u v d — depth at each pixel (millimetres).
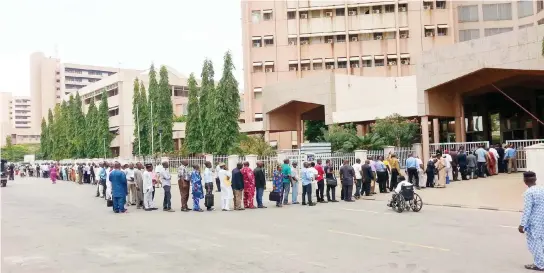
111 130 79000
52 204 22797
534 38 26141
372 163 23188
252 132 55656
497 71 29688
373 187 23000
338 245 10797
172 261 9539
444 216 15500
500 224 13539
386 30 64062
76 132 73062
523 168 27984
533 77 31172
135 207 20953
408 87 43469
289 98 45938
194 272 8594
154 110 55188
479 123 43250
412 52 63500
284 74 65875
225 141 42594
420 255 9555
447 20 63688
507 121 41656
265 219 15664
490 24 65438
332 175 21172
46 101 141000
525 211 8328
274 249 10477
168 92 54750
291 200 22016
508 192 20156
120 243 11727
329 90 42188
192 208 19953
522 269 8297
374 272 8234
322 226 13789
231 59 43562
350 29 65250
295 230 13148
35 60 142375
